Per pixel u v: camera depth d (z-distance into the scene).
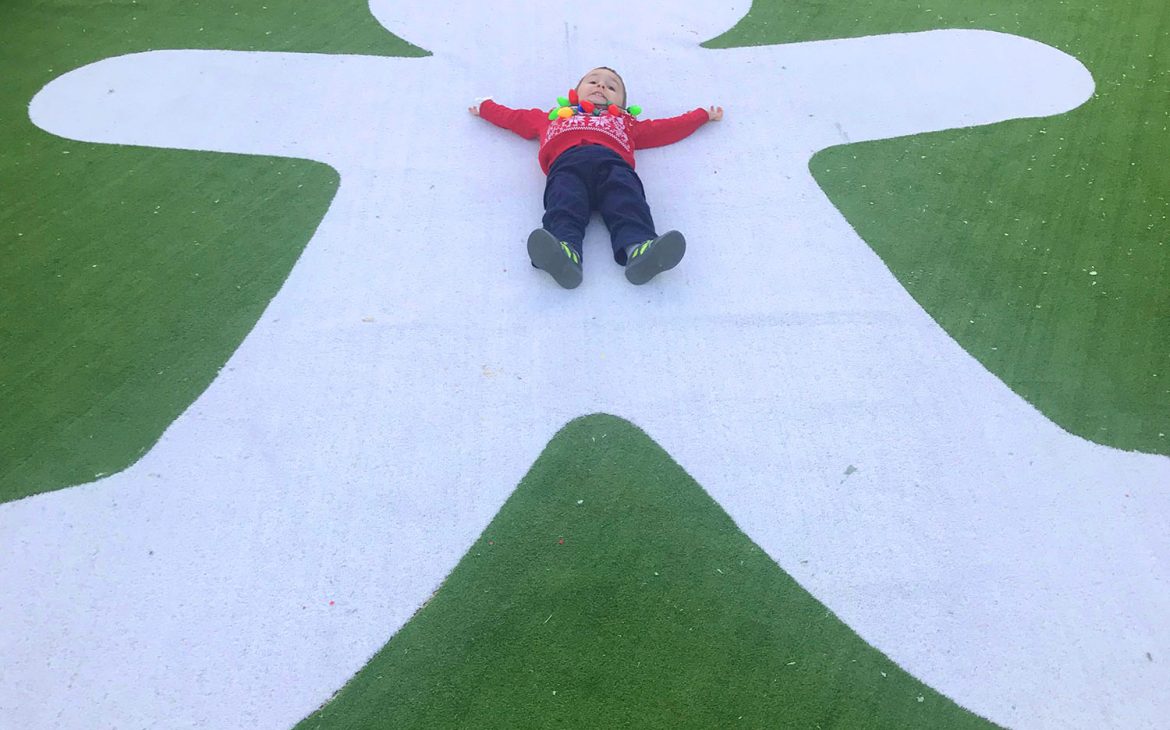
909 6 3.43
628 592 1.67
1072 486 1.89
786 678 1.56
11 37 3.07
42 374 1.99
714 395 2.03
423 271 2.29
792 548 1.76
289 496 1.80
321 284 2.25
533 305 2.21
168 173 2.55
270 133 2.72
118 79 2.90
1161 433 1.99
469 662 1.56
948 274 2.34
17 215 2.38
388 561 1.71
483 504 1.80
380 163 2.63
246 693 1.52
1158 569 1.76
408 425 1.94
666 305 2.23
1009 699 1.57
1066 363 2.12
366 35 3.19
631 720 1.49
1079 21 3.35
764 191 2.59
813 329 2.19
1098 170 2.68
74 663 1.55
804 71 3.07
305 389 2.00
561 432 1.94
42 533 1.72
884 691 1.56
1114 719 1.55
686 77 3.04
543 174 2.62
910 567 1.74
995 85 3.02
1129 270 2.36
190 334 2.10
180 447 1.87
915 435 1.97
